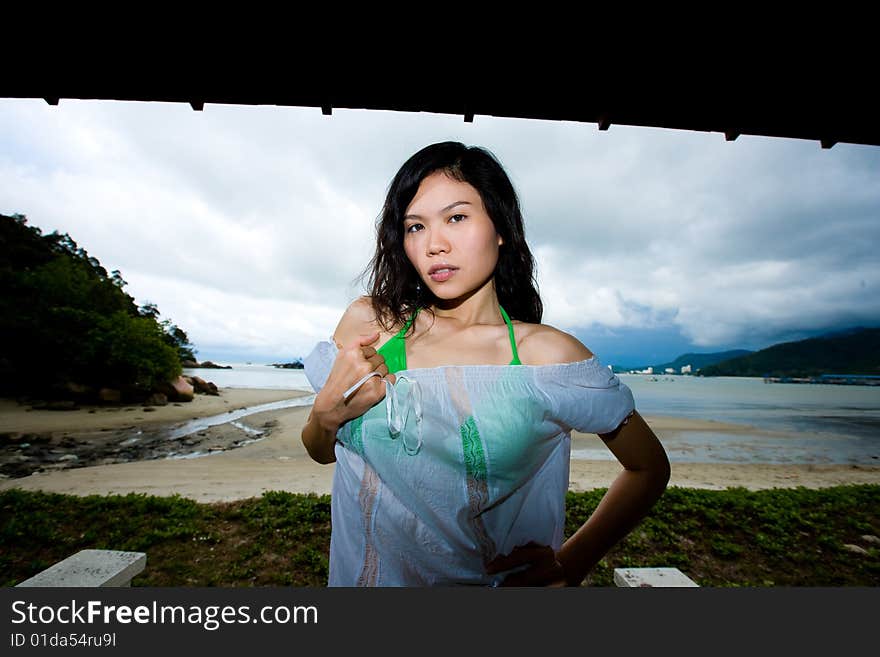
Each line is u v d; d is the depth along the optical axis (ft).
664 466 3.68
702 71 8.13
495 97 8.71
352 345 3.08
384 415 2.97
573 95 8.63
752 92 8.37
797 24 7.34
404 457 2.91
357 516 3.27
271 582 15.47
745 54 7.82
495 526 3.06
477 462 2.81
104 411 76.95
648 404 131.13
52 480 30.37
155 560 16.83
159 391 94.07
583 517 21.50
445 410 2.85
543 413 2.92
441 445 2.84
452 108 8.94
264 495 24.40
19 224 150.82
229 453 44.55
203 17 7.39
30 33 7.36
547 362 3.19
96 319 91.91
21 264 138.51
